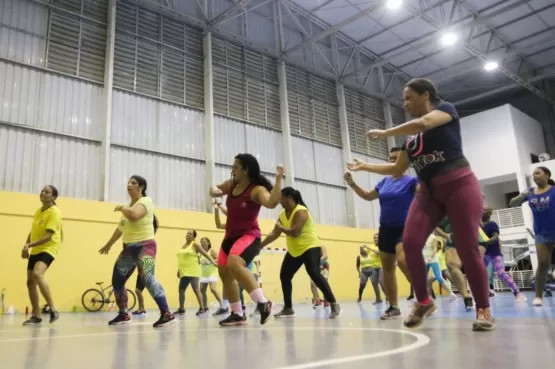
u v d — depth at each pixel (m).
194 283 7.38
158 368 1.64
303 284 13.27
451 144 2.66
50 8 10.45
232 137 13.14
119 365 1.75
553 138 19.06
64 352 2.20
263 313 3.58
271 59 14.79
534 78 17.38
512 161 17.17
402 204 4.23
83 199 9.98
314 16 15.69
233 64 13.66
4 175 9.27
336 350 1.96
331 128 16.08
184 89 12.31
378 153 17.58
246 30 14.12
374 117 17.78
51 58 10.27
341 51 16.94
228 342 2.45
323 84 16.25
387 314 4.17
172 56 12.30
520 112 18.12
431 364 1.52
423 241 2.77
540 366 1.44
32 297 4.92
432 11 14.59
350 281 14.66
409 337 2.39
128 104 11.24
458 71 18.17
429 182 2.70
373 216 16.62
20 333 3.45
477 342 2.07
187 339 2.69
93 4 11.13
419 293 2.87
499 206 19.45
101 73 10.91
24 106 9.75
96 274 9.59
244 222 3.62
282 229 4.80
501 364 1.49
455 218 2.62
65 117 10.23
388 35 16.22
